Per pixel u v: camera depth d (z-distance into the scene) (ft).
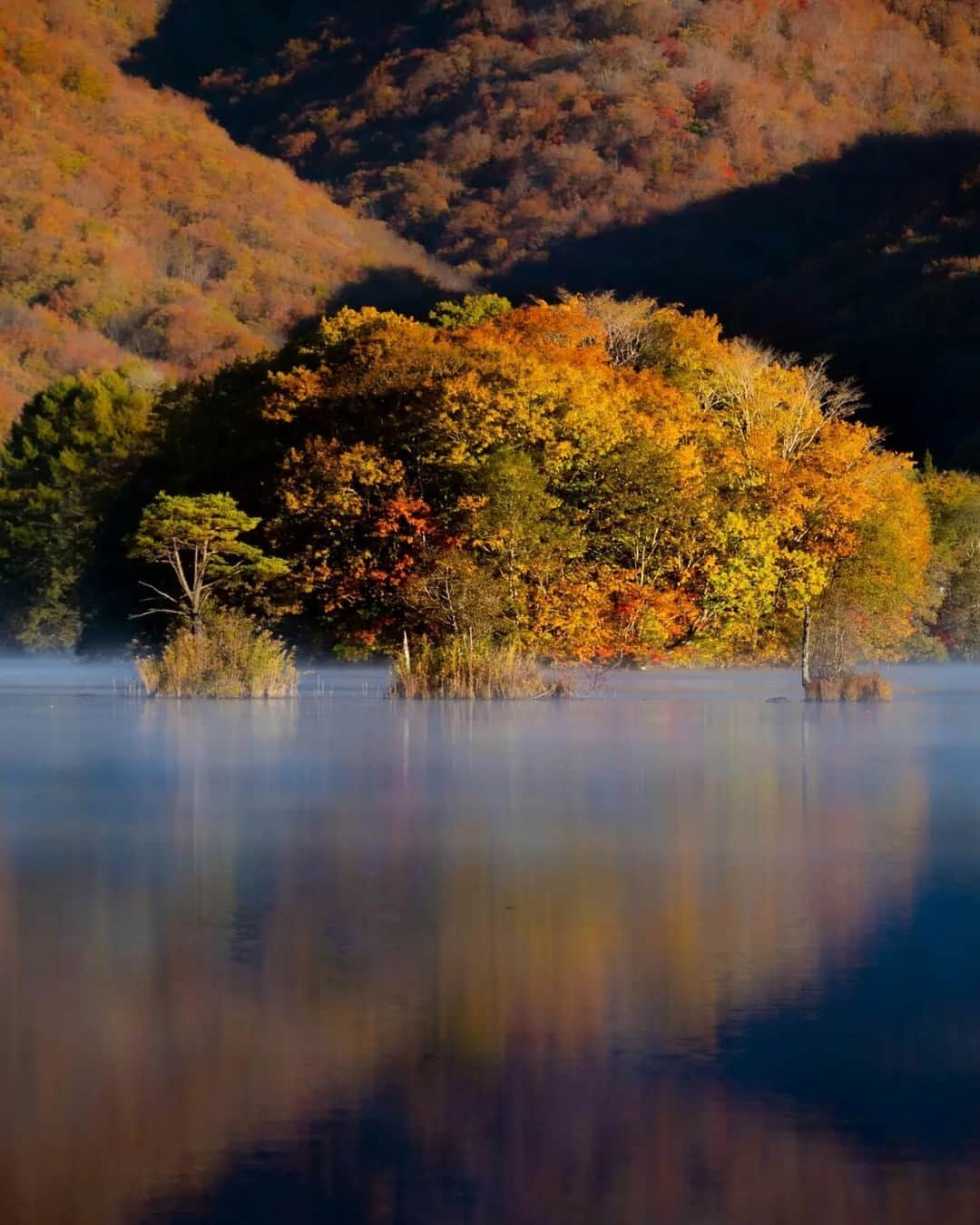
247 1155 39.81
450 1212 36.63
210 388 300.81
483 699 211.61
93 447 405.18
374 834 89.30
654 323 310.86
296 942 61.98
